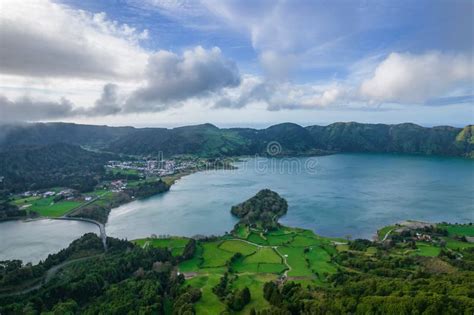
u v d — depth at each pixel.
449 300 101.75
